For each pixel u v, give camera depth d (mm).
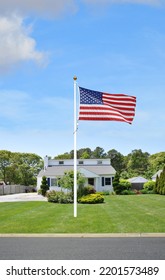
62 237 12977
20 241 12109
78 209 22688
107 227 14523
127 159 93562
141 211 21234
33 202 30656
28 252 10164
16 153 79188
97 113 17234
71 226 14820
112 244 11344
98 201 28453
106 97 17391
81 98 17266
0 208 24875
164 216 18484
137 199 32938
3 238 12828
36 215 19500
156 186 43906
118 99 17484
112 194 44062
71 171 31891
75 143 18031
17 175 76438
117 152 94438
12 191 58344
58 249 10562
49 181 49094
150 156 90375
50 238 12766
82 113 17188
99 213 19938
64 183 31484
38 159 80250
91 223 15664
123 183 45312
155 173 64062
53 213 20391
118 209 22562
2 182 71125
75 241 12016
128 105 17531
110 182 50688
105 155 103875
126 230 13836
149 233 13211
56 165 55875
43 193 46375
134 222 16000
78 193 31188
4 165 77000
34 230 14023
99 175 50094
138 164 88000
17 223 16094
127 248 10641
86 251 10227
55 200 30031
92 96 17328
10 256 9672
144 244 11312
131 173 75688
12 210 23125
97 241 11984
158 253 9891
